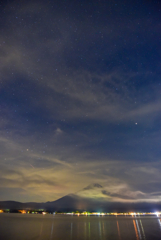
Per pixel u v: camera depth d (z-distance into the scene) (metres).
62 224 72.31
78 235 40.66
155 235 40.94
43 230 49.62
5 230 46.59
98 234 42.56
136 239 35.06
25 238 35.12
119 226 65.31
